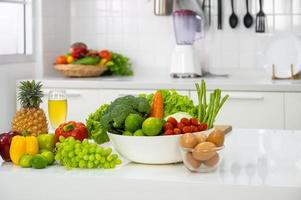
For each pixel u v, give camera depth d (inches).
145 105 69.8
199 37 158.7
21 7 154.9
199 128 66.8
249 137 85.0
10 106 144.6
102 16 170.2
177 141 65.2
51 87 144.3
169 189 58.6
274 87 131.9
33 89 78.0
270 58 155.9
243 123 134.4
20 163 66.7
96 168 65.6
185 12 151.3
